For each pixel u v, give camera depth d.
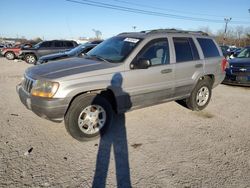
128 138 4.29
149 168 3.38
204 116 5.61
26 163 3.37
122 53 4.51
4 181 2.96
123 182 3.07
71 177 3.12
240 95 7.93
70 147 3.88
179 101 6.66
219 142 4.27
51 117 3.75
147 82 4.59
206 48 5.85
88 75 3.91
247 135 4.61
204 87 5.88
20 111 5.45
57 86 3.67
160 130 4.69
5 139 4.05
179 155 3.75
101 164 3.44
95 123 4.14
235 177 3.24
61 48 17.45
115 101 4.30
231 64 9.13
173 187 2.99
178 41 5.23
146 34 4.86
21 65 15.84
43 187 2.90
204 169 3.40
